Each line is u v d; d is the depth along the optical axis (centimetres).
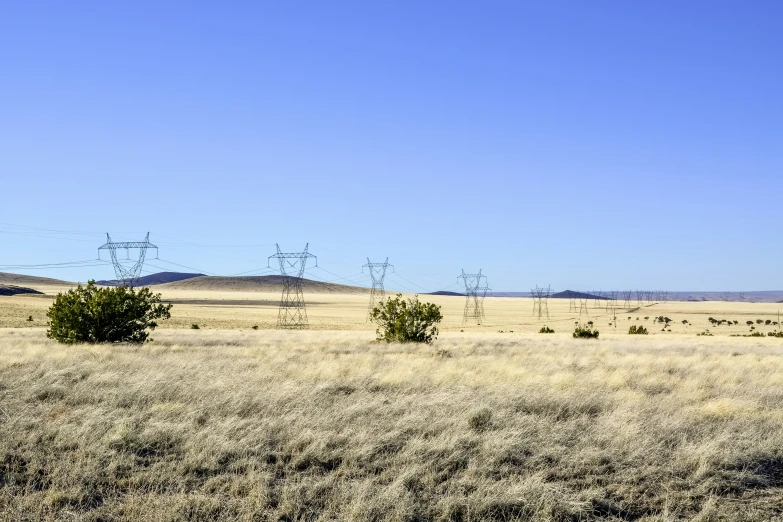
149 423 1073
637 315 19362
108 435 978
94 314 3209
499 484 826
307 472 884
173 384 1477
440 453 966
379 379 1705
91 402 1285
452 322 14212
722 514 761
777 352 3334
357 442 1010
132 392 1357
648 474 895
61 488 785
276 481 846
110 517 707
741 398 1498
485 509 757
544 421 1170
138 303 3372
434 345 3544
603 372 1942
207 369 1847
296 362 2194
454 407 1272
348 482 836
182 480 823
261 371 1806
